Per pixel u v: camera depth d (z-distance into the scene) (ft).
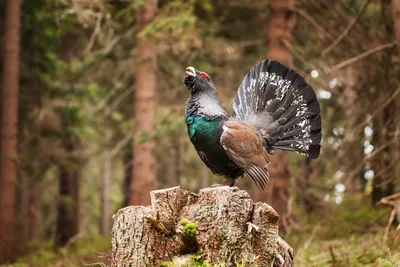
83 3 48.55
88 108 71.97
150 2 48.85
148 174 52.65
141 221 19.20
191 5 46.26
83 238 69.46
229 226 18.86
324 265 31.07
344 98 44.47
